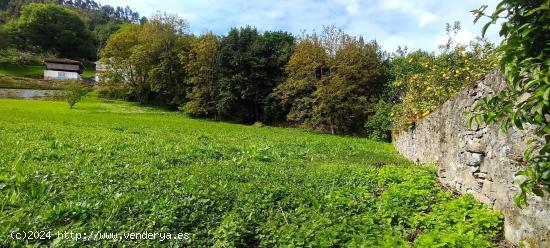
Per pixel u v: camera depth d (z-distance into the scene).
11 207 6.32
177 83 50.50
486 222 6.30
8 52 90.62
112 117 32.09
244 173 10.27
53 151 11.42
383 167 12.75
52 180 8.09
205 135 22.45
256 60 46.72
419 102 16.78
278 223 6.36
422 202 7.62
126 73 55.72
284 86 43.22
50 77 82.62
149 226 5.84
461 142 9.15
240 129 31.17
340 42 41.28
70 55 112.50
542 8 3.61
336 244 5.52
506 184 6.39
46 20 107.00
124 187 7.96
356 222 6.36
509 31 4.30
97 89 62.06
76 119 26.81
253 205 7.16
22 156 10.29
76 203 6.43
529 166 4.14
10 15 132.25
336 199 7.70
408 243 5.37
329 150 18.89
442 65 16.41
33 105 40.06
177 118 40.53
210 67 46.56
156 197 7.26
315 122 40.12
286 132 32.47
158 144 15.48
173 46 51.47
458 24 16.80
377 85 40.16
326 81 40.12
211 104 46.62
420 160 14.59
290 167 12.16
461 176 9.07
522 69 4.20
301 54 41.12
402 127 19.27
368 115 37.59
